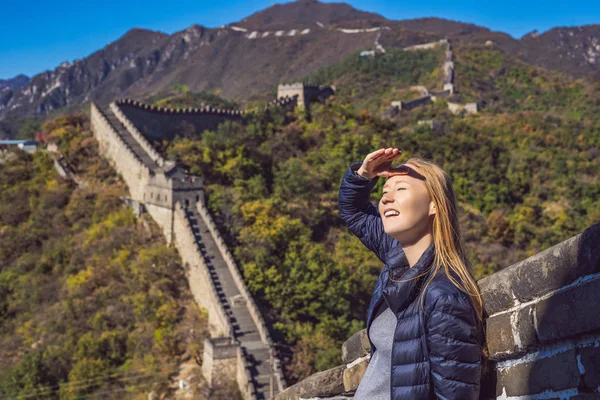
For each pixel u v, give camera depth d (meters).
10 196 86.81
